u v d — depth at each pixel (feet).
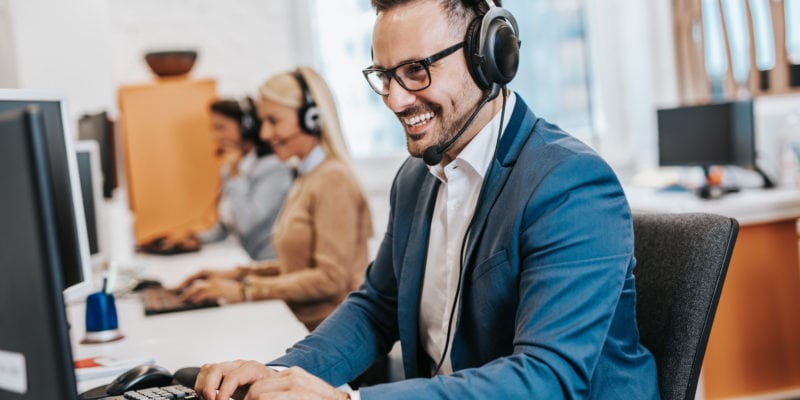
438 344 4.08
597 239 3.34
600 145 14.40
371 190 13.21
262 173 10.03
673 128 12.27
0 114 2.09
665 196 10.94
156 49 12.16
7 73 10.84
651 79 14.19
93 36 11.21
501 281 3.54
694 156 11.90
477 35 3.62
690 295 3.67
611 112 14.44
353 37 13.20
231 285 6.94
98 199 8.34
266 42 12.82
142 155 10.67
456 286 3.93
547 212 3.40
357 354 4.33
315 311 7.23
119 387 3.97
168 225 10.80
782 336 9.46
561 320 3.18
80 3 11.14
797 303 9.54
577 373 3.13
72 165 4.56
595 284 3.26
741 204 9.32
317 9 13.07
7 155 2.05
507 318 3.58
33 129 1.99
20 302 2.12
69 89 11.17
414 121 3.74
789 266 9.54
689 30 13.60
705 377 9.23
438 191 4.21
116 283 7.86
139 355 4.98
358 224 7.28
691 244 3.73
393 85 3.67
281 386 3.05
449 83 3.64
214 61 12.64
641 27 14.17
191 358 4.86
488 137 3.84
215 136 10.69
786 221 9.54
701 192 10.36
